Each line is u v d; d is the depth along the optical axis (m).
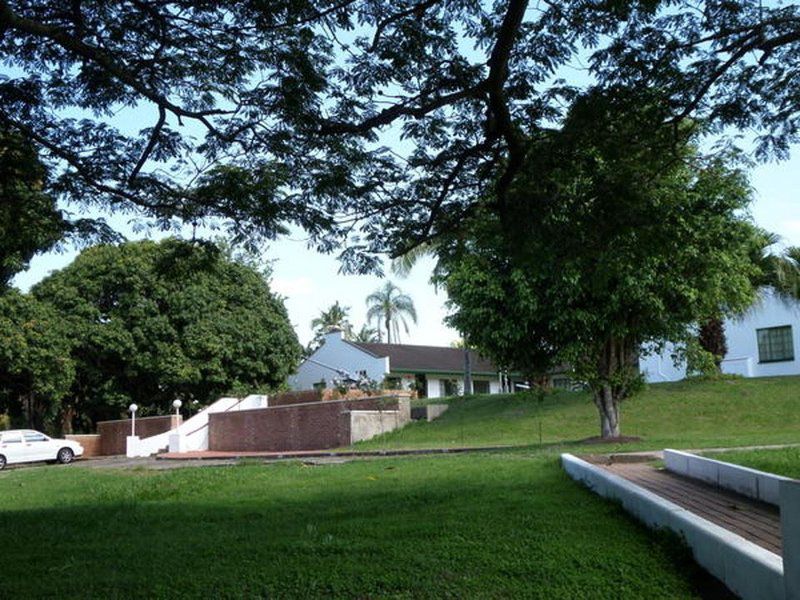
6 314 36.38
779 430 22.28
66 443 33.16
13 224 9.93
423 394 49.88
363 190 9.79
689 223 11.75
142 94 8.45
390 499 10.11
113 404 40.81
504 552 6.49
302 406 30.92
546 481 10.92
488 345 21.28
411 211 10.40
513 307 20.08
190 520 9.34
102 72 8.82
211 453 31.31
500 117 8.45
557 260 9.91
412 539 7.18
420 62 9.11
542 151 9.08
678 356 21.95
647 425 25.22
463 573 5.96
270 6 8.22
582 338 20.22
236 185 9.12
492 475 12.23
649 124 9.20
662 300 19.47
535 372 21.89
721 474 9.53
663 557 6.04
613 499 8.46
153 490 13.23
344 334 60.66
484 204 10.18
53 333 37.41
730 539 5.37
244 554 6.92
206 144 9.23
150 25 8.73
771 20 8.63
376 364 48.62
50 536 8.54
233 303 42.72
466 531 7.37
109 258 40.19
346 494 11.10
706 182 15.81
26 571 6.76
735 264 19.56
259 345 42.09
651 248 9.64
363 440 28.77
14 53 8.88
